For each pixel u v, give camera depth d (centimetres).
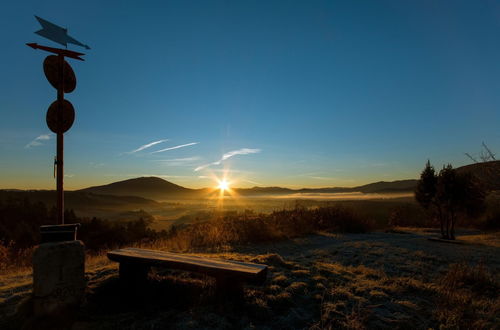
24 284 462
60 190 387
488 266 679
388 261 710
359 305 404
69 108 405
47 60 395
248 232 1041
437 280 546
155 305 378
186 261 399
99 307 369
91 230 4444
